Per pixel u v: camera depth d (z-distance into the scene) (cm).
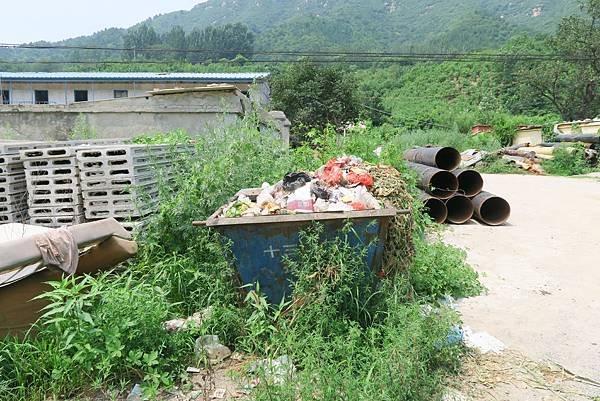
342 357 405
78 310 401
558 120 4147
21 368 402
